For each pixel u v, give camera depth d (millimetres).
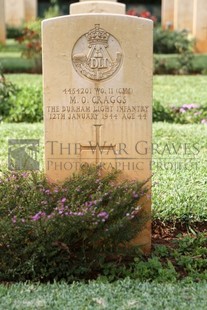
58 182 4477
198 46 18172
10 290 3816
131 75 4414
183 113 9516
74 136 4508
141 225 4297
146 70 4402
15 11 25281
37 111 9422
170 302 3600
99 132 4504
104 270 4258
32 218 4039
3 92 9672
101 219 4008
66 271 4223
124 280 3951
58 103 4453
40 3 31859
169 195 5473
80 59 4375
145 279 4160
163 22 22203
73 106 4461
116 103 4457
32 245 4059
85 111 4469
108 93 4438
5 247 4145
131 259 4523
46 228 3982
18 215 4121
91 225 3998
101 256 4242
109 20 4320
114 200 4203
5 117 9438
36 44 15648
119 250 4324
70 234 4070
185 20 19500
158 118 9430
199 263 4387
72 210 4066
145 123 4488
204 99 10773
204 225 5320
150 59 4383
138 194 4293
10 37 25078
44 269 4160
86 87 4430
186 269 4340
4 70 15562
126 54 4375
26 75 14500
